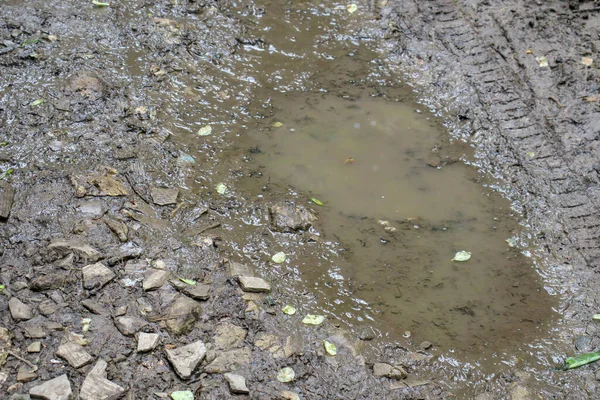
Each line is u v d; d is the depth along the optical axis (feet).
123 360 10.47
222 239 12.91
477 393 10.77
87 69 16.65
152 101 16.12
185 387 10.23
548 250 13.51
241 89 17.16
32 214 12.66
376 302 12.16
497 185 15.01
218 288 11.87
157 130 15.31
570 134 16.02
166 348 10.71
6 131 14.53
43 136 14.52
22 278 11.52
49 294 11.32
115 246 12.32
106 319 11.04
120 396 9.95
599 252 13.39
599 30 18.81
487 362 11.27
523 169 15.33
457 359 11.27
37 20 17.99
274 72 17.92
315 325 11.51
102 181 13.62
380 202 14.38
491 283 12.80
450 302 12.35
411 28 19.57
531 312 12.27
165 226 12.94
